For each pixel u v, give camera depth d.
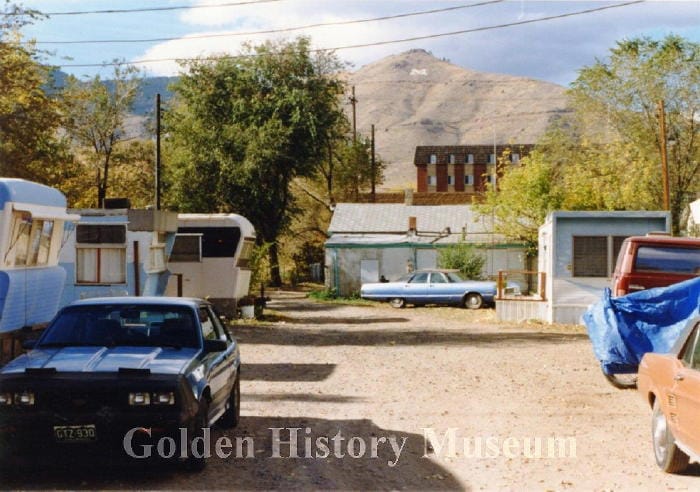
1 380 7.96
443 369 16.81
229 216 28.08
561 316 26.81
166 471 8.56
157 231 22.53
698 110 42.81
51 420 7.79
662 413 8.79
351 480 8.36
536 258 45.56
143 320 9.36
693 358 8.19
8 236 11.48
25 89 31.59
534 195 42.34
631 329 13.94
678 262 17.20
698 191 43.00
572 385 14.73
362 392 13.90
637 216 25.94
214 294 28.03
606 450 9.74
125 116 54.22
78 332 9.22
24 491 7.75
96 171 54.06
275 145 51.59
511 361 18.14
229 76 53.59
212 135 52.19
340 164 75.50
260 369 16.70
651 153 43.19
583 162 46.09
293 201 58.34
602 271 26.38
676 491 7.91
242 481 8.23
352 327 27.55
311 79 54.88
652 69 43.16
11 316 11.55
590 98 45.00
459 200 76.56
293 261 66.69
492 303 38.50
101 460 7.93
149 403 7.92
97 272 22.06
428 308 38.66
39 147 35.66
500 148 124.69
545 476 8.57
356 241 48.19
